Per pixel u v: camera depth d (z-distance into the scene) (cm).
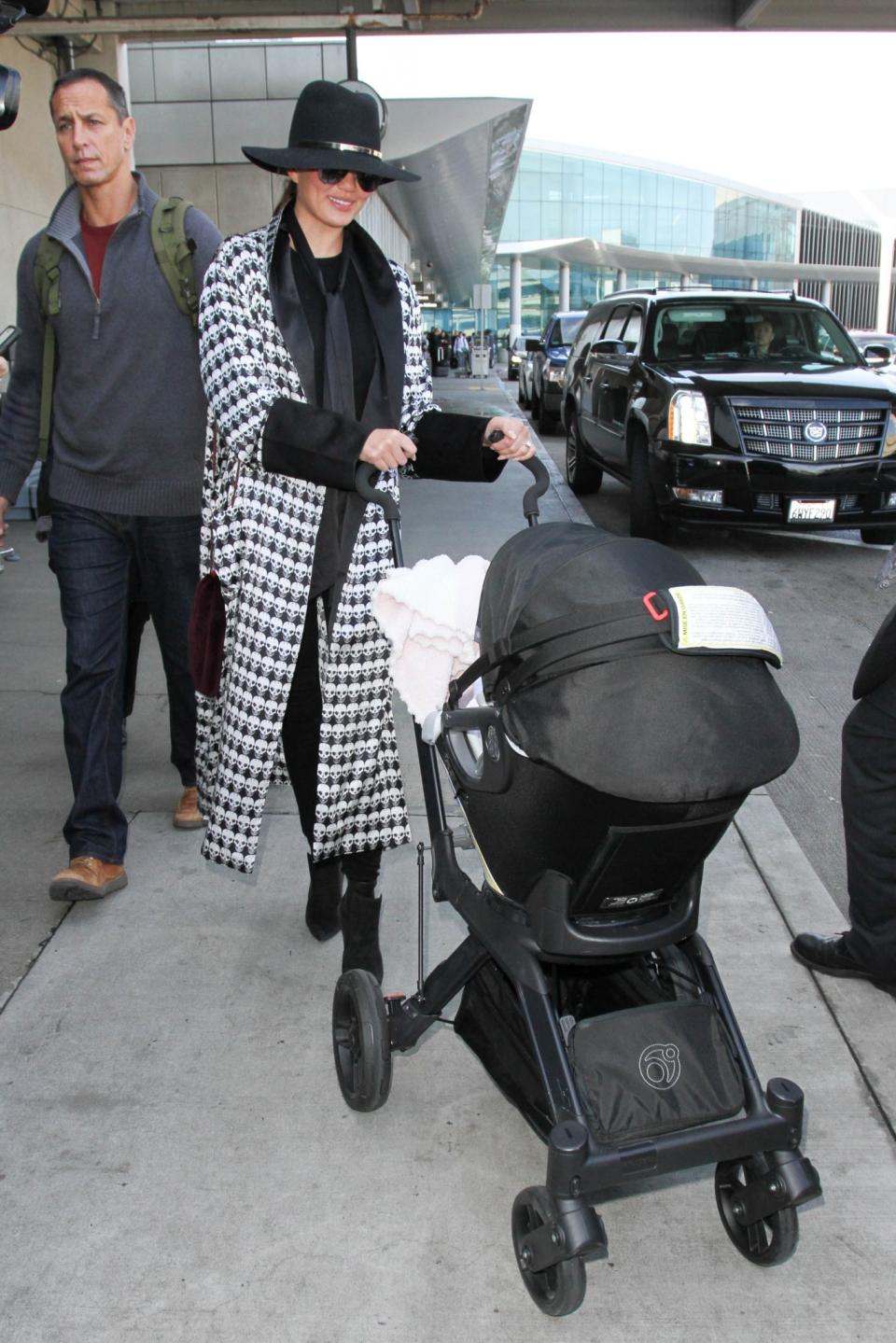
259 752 257
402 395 259
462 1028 237
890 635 263
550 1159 180
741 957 310
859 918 289
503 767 186
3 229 901
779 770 178
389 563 262
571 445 1123
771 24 1274
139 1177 229
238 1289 203
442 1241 214
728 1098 191
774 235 9319
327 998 288
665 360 889
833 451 771
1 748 445
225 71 1440
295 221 247
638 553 190
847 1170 233
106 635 329
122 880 340
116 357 311
